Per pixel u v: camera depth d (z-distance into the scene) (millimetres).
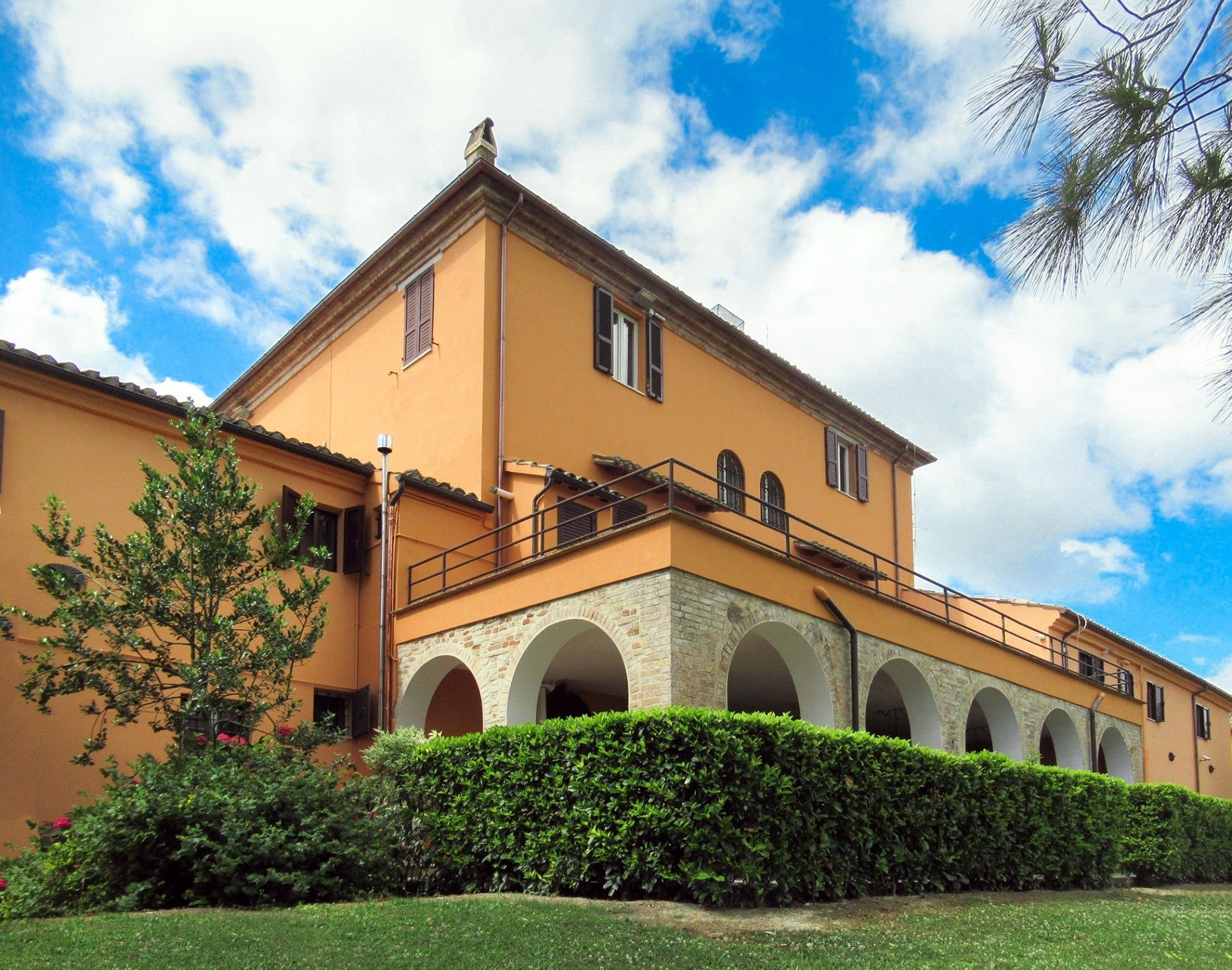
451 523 17328
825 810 11422
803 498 25656
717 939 8594
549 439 18906
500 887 11273
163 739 13953
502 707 13820
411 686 15773
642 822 10211
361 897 10758
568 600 13273
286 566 13617
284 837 10398
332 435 21766
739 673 17766
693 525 12445
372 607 16672
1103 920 11375
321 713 16156
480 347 18109
